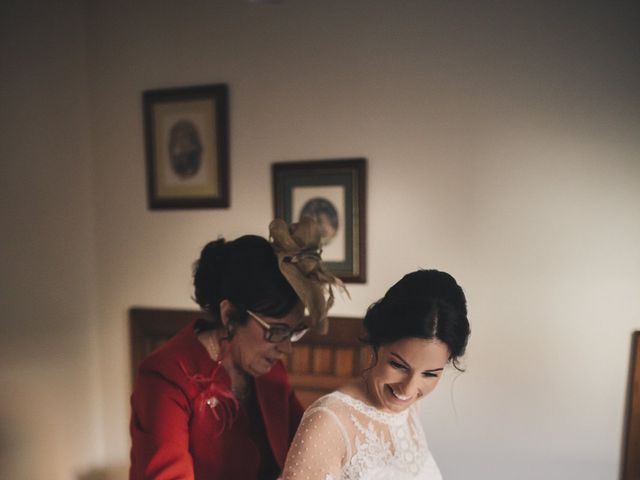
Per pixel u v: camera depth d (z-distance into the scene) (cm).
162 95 172
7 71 146
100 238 186
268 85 165
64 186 171
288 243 94
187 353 102
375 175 158
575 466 150
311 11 159
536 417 152
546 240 146
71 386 177
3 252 146
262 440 113
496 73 146
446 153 152
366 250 160
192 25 170
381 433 94
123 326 187
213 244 102
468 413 158
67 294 174
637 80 136
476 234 151
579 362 147
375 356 90
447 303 83
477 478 159
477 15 145
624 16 135
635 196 139
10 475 152
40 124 159
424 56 151
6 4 145
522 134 145
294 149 164
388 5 152
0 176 145
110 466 194
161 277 181
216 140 169
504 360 153
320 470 85
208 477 101
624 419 145
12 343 151
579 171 142
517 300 150
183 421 96
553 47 141
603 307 144
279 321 96
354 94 158
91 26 179
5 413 149
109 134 181
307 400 169
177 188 175
